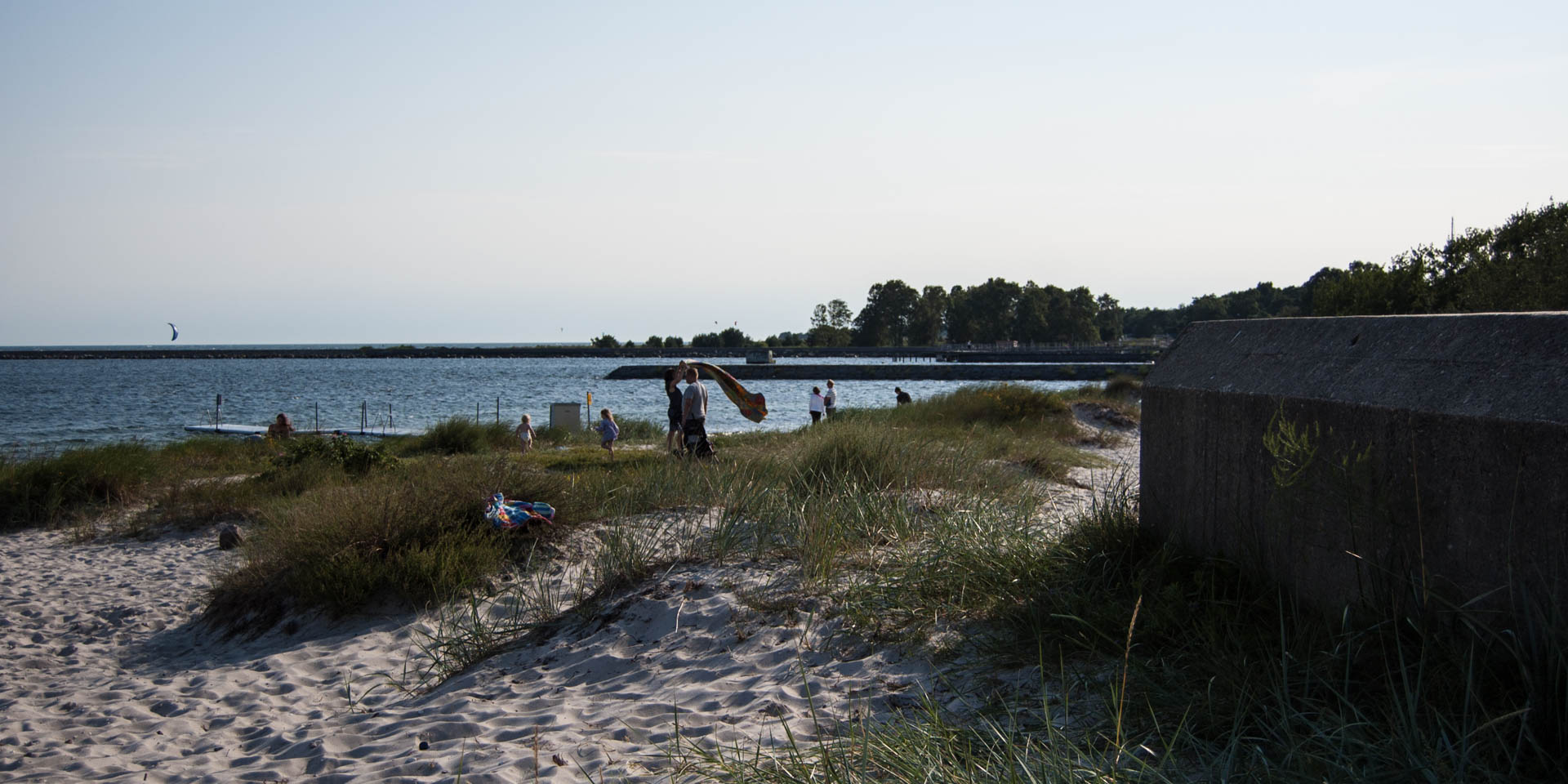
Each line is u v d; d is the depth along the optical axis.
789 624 5.80
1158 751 3.46
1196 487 5.27
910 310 193.00
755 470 10.32
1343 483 3.93
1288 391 4.47
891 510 7.89
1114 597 4.96
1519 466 3.19
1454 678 3.27
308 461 14.65
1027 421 20.61
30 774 4.86
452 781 4.10
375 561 7.98
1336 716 3.25
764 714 4.55
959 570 5.97
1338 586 4.05
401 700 5.78
